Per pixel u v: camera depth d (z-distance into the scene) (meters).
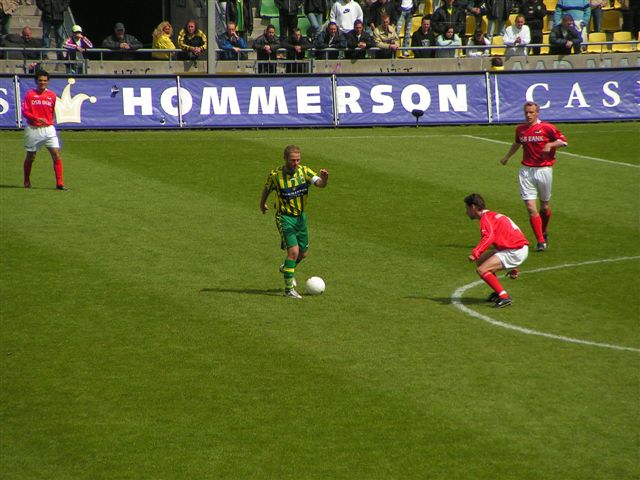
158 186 79.06
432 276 56.28
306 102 110.44
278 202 51.12
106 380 39.88
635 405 37.53
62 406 37.28
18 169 84.56
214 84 109.06
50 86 104.88
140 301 50.72
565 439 34.50
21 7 134.50
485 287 54.25
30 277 54.84
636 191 80.44
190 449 33.66
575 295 52.69
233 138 102.44
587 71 114.50
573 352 43.59
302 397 38.16
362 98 111.44
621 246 63.69
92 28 151.50
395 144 100.00
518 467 32.38
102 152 93.06
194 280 54.69
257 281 54.78
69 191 76.62
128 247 61.41
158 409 37.00
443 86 112.81
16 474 31.88
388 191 79.00
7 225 66.12
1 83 104.44
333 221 69.44
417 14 141.62
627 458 33.06
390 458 33.00
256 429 35.22
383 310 49.69
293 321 47.69
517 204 75.44
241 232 65.75
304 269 57.50
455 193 78.62
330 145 98.88
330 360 42.22
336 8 128.12
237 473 31.88
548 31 142.75
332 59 125.31
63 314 48.50
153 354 42.88
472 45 130.88
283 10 124.94
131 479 31.52
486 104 113.06
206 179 82.06
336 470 32.12
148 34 149.25
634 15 142.25
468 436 34.72
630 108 114.44
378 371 40.94
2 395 38.34
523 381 39.94
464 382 39.75
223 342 44.50
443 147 98.62
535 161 62.31
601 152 97.06
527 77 114.00
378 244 63.44
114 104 106.62
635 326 47.38
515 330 46.62
